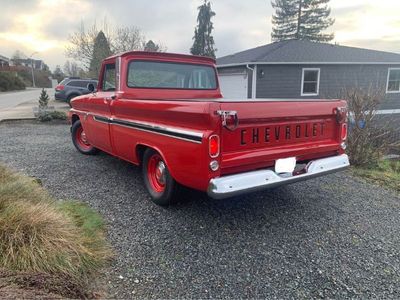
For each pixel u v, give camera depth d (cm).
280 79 1576
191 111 294
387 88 1711
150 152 389
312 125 364
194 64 511
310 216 373
